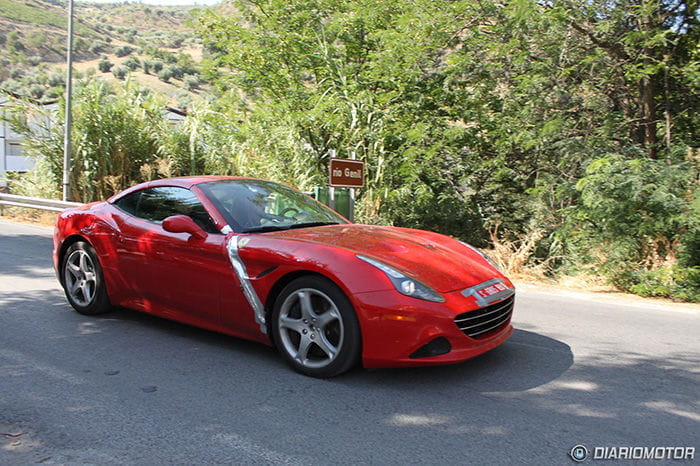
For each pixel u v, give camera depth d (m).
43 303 5.25
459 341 3.16
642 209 6.85
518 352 3.93
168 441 2.51
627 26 9.18
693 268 6.39
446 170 12.07
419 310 3.08
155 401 2.98
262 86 14.23
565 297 6.27
